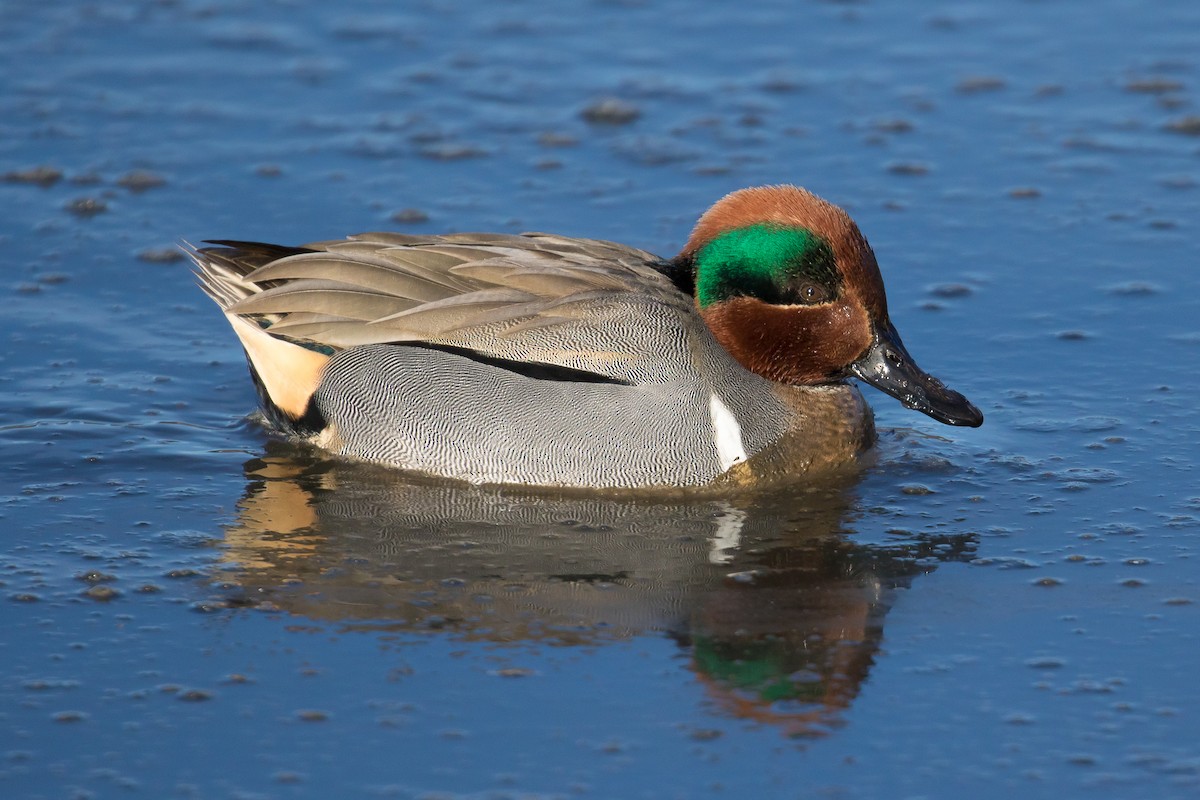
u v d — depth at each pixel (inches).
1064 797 414.3
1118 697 452.8
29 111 853.8
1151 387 637.9
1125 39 946.7
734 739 434.6
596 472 573.6
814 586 512.4
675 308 585.6
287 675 459.5
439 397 580.1
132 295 714.8
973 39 948.6
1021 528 548.1
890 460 603.8
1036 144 839.7
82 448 598.9
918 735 437.7
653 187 801.6
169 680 457.4
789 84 900.0
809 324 584.1
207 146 831.1
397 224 765.3
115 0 974.4
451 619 489.4
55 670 461.7
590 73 910.4
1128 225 764.0
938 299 708.0
